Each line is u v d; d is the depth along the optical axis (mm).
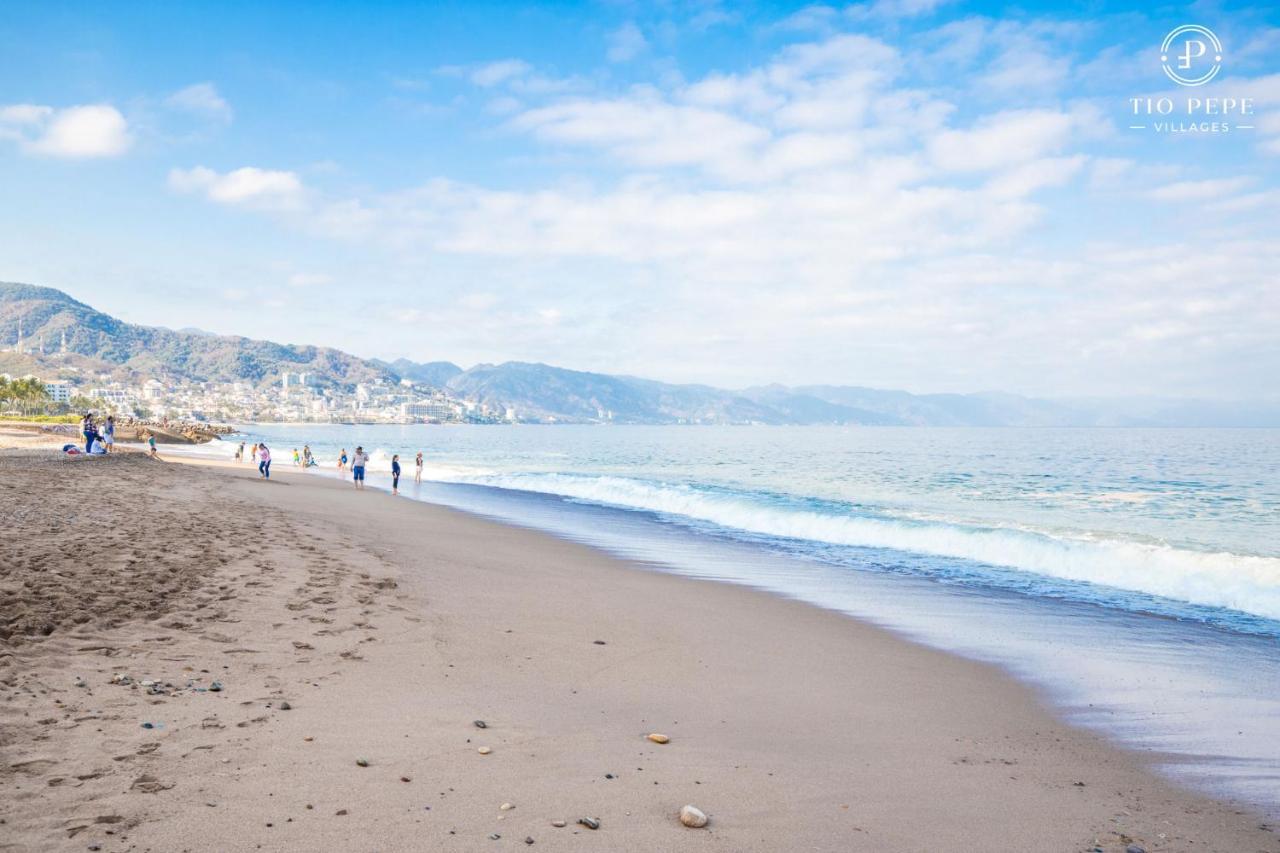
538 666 7949
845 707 7289
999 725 7000
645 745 5801
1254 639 10734
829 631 10750
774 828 4500
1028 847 4484
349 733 5445
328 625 8734
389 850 3832
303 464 56062
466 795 4594
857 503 30344
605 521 25328
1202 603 13148
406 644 8289
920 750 6180
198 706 5664
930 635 10734
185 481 30281
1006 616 12102
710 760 5586
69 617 7512
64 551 10695
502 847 3965
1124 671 9055
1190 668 9227
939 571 16297
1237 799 5445
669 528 23609
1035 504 30312
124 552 11336
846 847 4320
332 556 14016
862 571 16234
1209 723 7211
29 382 185125
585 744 5703
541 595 12234
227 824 3941
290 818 4074
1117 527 23172
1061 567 16391
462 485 41469
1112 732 6918
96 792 4133
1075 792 5461
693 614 11461
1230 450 86688
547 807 4523
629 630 10078
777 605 12547
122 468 33625
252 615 8758
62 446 55344
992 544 18328
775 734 6336
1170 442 117438
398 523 22266
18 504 15766
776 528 23609
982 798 5234
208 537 14219
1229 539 20625
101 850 3557
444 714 6082
